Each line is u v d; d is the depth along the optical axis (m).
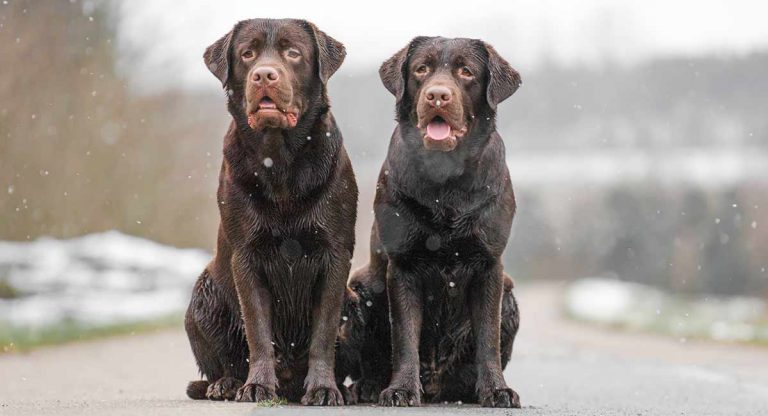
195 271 24.30
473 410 7.01
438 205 7.43
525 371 13.02
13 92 20.41
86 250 22.52
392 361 7.65
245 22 7.56
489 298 7.64
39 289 20.58
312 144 7.31
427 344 7.98
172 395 8.34
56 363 11.84
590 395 9.67
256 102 7.02
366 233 28.62
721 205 52.09
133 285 22.64
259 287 7.40
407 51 7.79
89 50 22.22
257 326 7.35
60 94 21.69
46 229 21.97
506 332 8.15
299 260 7.40
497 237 7.56
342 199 7.44
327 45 7.61
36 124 20.97
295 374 7.88
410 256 7.56
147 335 17.02
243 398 7.06
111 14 22.88
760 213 50.34
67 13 21.62
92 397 7.92
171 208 24.91
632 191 59.53
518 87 7.83
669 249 54.56
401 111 7.70
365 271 8.23
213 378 8.01
